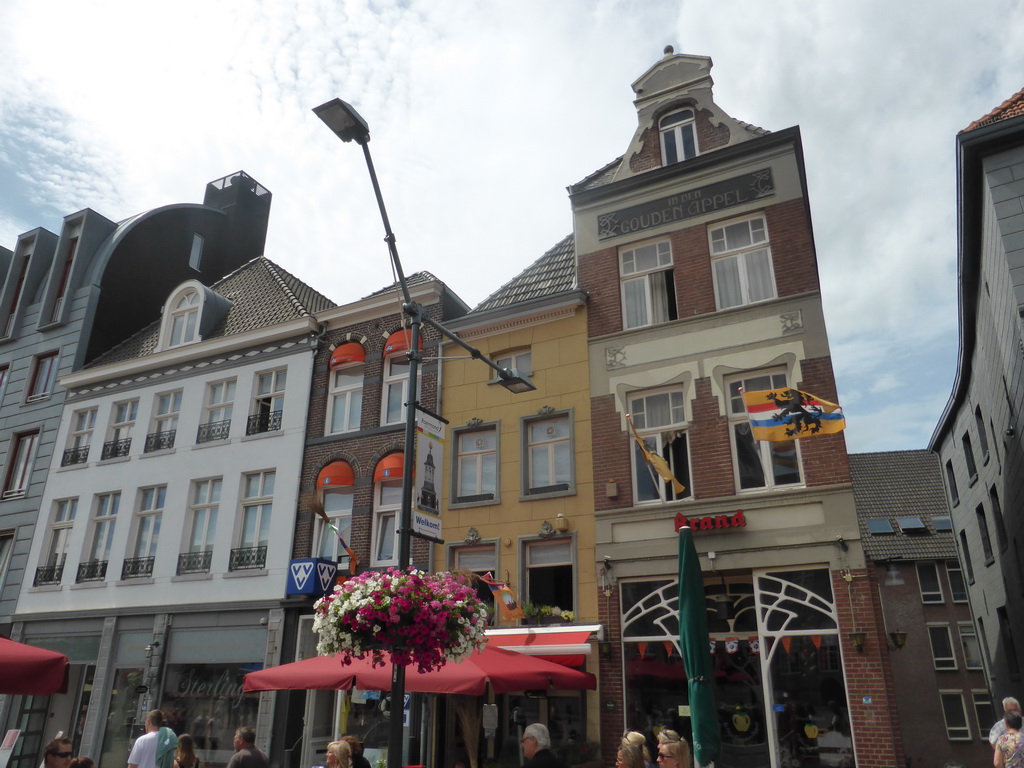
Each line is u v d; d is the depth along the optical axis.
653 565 13.79
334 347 19.84
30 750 19.73
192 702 17.81
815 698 12.02
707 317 14.93
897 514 35.16
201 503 20.19
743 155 15.70
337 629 8.27
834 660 12.08
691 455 14.23
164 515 20.36
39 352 25.38
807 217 16.38
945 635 31.30
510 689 10.76
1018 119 12.16
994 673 25.12
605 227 16.88
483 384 17.03
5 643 9.00
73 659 19.98
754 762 12.21
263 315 22.50
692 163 16.08
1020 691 20.80
